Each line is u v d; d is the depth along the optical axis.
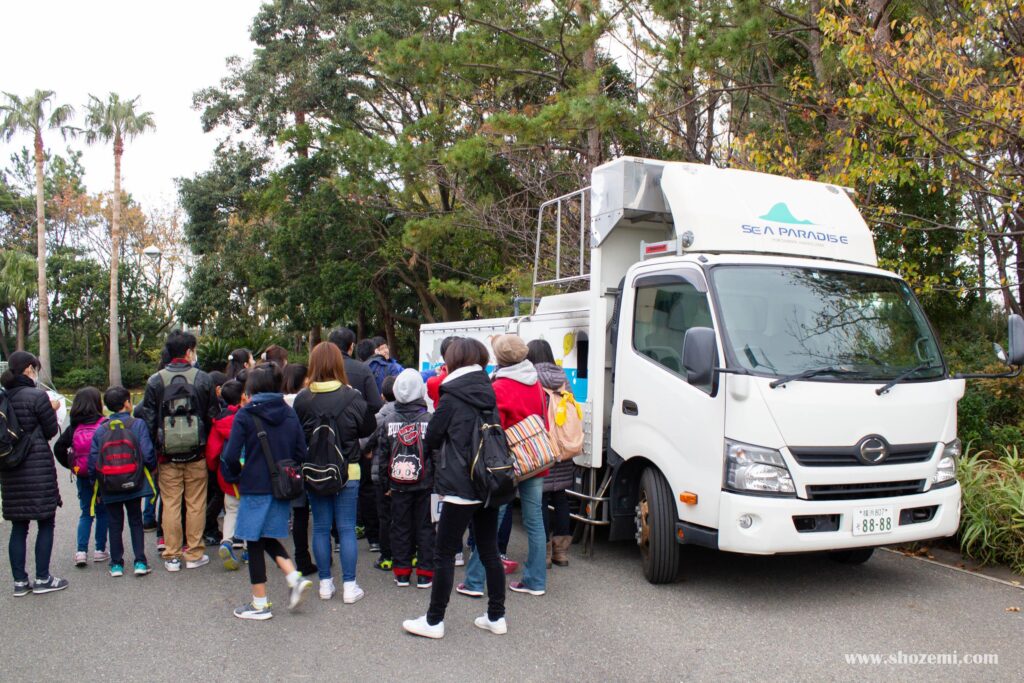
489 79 16.44
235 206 30.02
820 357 5.45
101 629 5.14
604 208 6.66
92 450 6.22
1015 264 11.28
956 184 9.72
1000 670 4.43
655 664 4.52
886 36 11.31
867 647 4.77
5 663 4.58
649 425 5.98
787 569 6.46
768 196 6.46
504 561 6.38
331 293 25.09
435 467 5.04
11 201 45.91
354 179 20.61
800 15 14.00
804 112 14.06
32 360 5.90
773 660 4.57
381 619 5.30
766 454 5.12
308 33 26.09
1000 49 9.84
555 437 5.68
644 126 14.88
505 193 17.73
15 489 5.77
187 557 6.64
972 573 6.34
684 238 6.05
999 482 6.70
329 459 5.46
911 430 5.43
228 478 5.30
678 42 13.02
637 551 7.05
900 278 6.25
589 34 13.69
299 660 4.60
